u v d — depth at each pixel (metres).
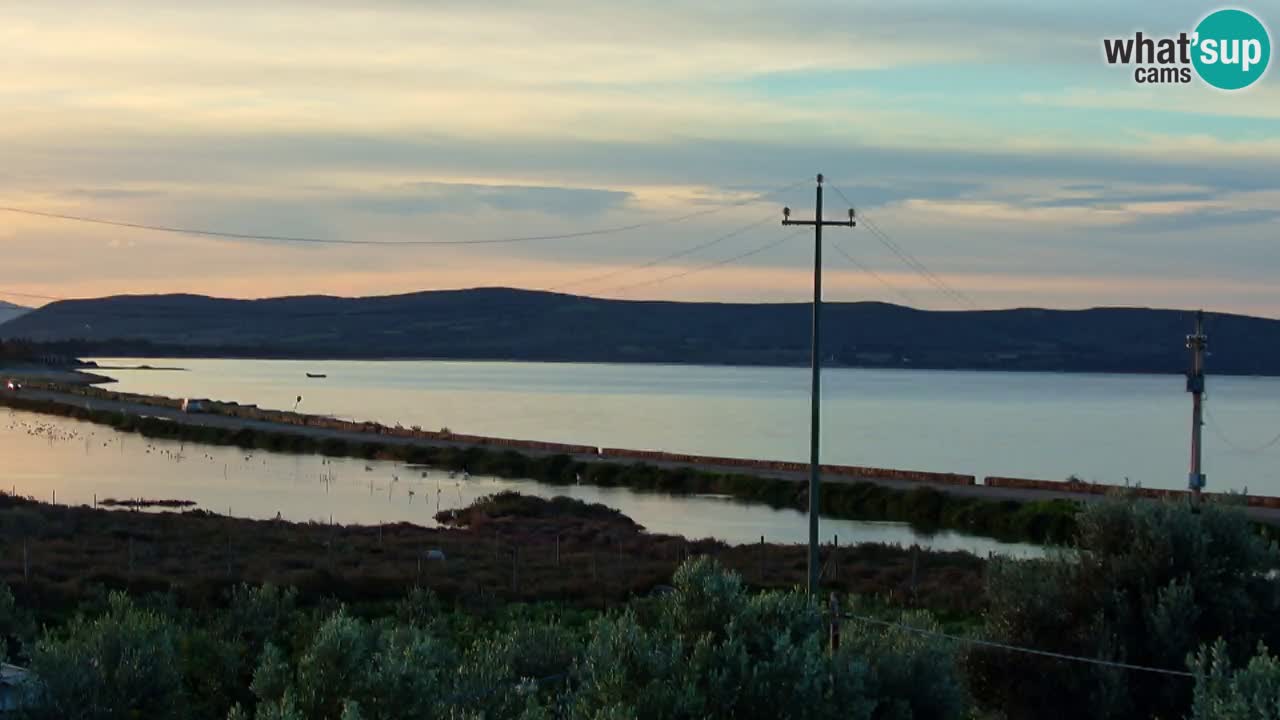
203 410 175.38
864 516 86.19
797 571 54.75
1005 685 25.48
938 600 46.75
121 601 28.67
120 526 65.00
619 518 81.69
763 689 19.39
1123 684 24.03
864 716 20.11
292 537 63.22
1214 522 25.80
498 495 86.75
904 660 23.81
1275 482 124.25
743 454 146.75
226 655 27.97
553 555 60.31
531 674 26.73
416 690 21.95
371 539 63.84
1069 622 25.64
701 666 19.66
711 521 82.88
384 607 44.69
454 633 39.03
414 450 124.62
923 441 174.50
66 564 50.12
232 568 51.53
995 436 186.38
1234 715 18.28
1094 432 197.00
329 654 22.62
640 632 20.39
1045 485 92.81
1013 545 71.00
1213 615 24.84
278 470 112.88
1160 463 145.12
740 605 21.31
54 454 122.56
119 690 21.36
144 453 126.00
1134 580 25.42
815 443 33.00
